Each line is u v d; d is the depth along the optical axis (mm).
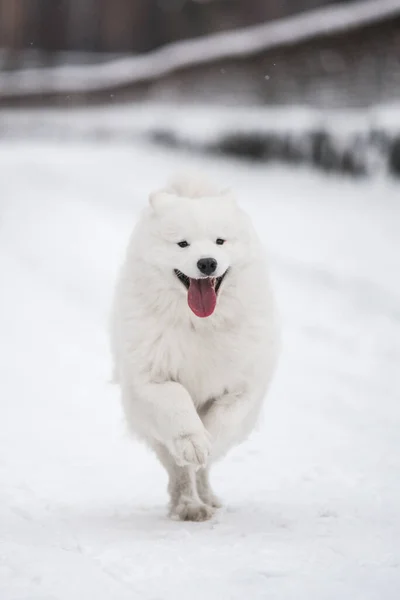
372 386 11797
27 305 17531
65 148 57250
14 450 8727
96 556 5516
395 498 7094
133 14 111625
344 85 47469
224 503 7133
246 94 59250
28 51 112312
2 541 5875
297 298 17719
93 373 12406
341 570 5230
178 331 6488
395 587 4918
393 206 27875
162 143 52531
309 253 21938
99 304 17469
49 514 6742
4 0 114188
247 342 6551
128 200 32406
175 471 6883
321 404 10852
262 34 57906
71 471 8117
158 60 76250
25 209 31219
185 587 4898
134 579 5047
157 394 6426
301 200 30312
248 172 38469
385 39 43469
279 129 39219
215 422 6582
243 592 4828
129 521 6582
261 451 8773
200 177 7105
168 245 6402
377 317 16094
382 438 9234
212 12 95625
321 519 6531
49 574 5086
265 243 23328
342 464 8258
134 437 7195
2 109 94875
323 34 48156
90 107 87000
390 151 31688
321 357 13523
